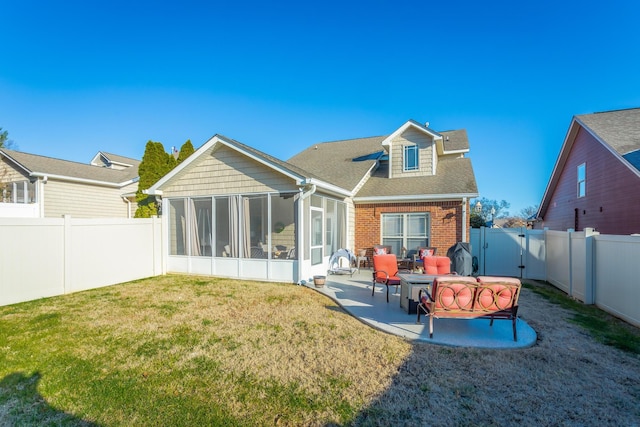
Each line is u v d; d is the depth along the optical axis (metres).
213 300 7.85
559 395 3.61
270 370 4.24
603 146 12.45
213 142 10.49
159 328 5.86
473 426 3.06
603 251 7.28
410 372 4.16
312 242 10.35
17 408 3.36
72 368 4.26
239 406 3.42
